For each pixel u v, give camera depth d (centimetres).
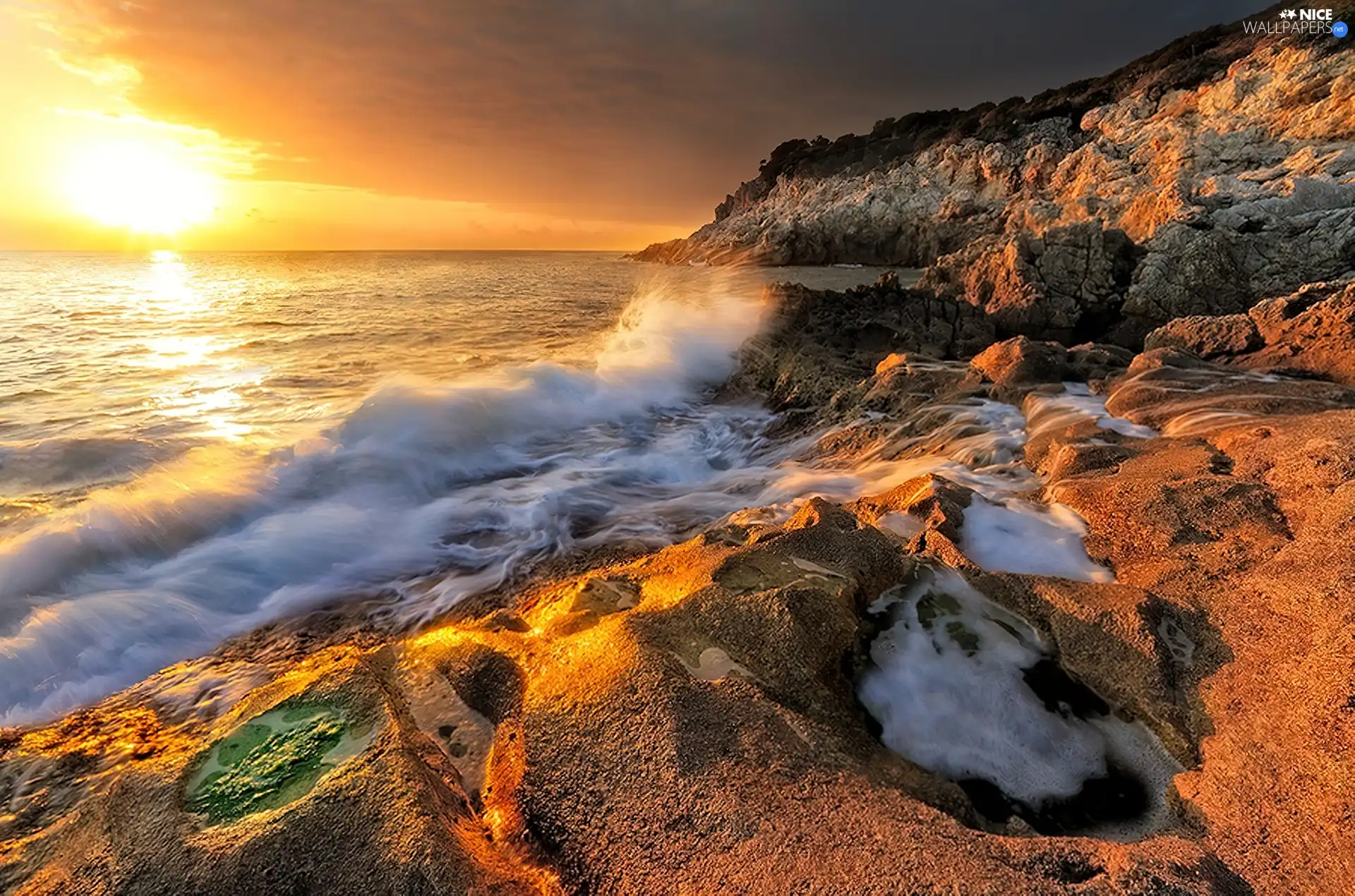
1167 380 664
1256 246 1483
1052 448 569
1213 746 247
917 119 6950
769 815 215
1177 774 247
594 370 1278
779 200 7531
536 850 228
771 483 734
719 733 246
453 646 341
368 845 212
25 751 343
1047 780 252
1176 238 1530
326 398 1080
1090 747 266
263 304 2598
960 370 906
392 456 778
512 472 821
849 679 297
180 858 212
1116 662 291
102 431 852
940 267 1747
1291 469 379
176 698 396
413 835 212
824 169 7338
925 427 761
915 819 211
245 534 597
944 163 5153
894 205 5184
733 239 6756
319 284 3728
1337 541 297
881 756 259
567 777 241
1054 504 450
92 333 1723
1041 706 282
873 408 893
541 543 612
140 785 241
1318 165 2045
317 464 738
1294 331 704
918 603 341
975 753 264
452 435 862
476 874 208
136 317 2098
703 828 215
